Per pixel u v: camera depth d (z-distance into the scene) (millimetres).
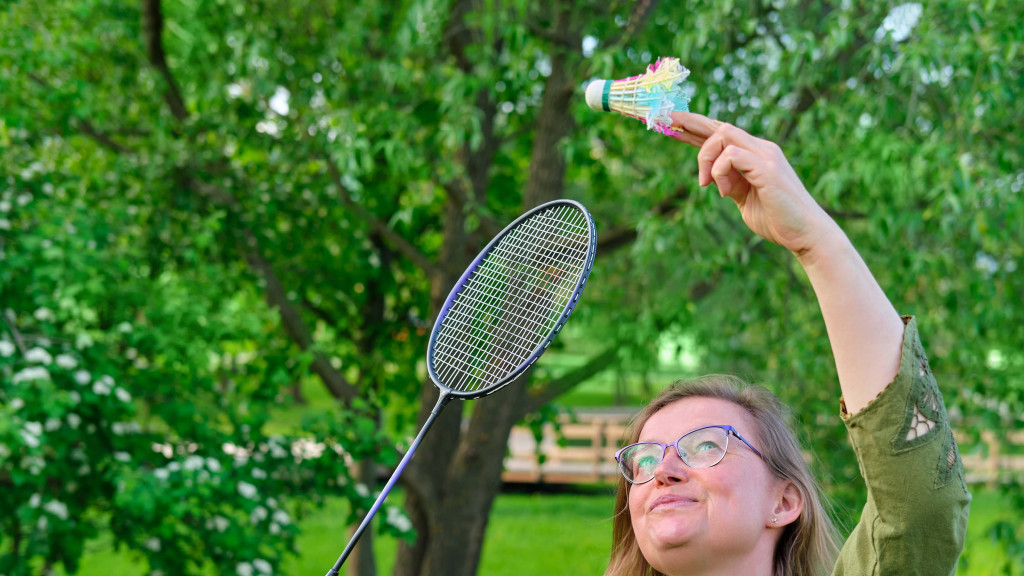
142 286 4586
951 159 3900
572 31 5074
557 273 2002
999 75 3955
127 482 3887
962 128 4141
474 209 5168
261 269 5668
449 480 5805
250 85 5586
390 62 5066
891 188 4324
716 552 1369
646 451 1437
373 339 7160
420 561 6062
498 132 6285
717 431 1402
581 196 6770
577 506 12820
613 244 5504
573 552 10414
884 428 1227
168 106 5812
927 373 1247
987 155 4496
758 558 1428
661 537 1374
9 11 4965
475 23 4781
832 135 4242
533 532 11422
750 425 1476
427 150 5180
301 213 6055
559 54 5164
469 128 4855
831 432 5297
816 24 4695
